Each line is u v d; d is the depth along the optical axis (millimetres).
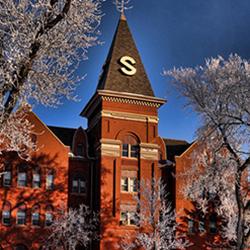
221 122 30734
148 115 58906
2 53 15914
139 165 57125
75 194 56531
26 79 16672
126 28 64562
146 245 47938
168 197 57875
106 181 55188
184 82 32594
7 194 52031
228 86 31188
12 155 53000
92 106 60875
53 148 54781
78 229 50281
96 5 17391
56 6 16297
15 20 15969
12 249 50719
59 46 16844
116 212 54188
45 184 53438
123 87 59062
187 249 55969
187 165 58188
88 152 58688
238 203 29031
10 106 15898
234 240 52094
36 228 51906
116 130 57281
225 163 30781
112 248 52906
